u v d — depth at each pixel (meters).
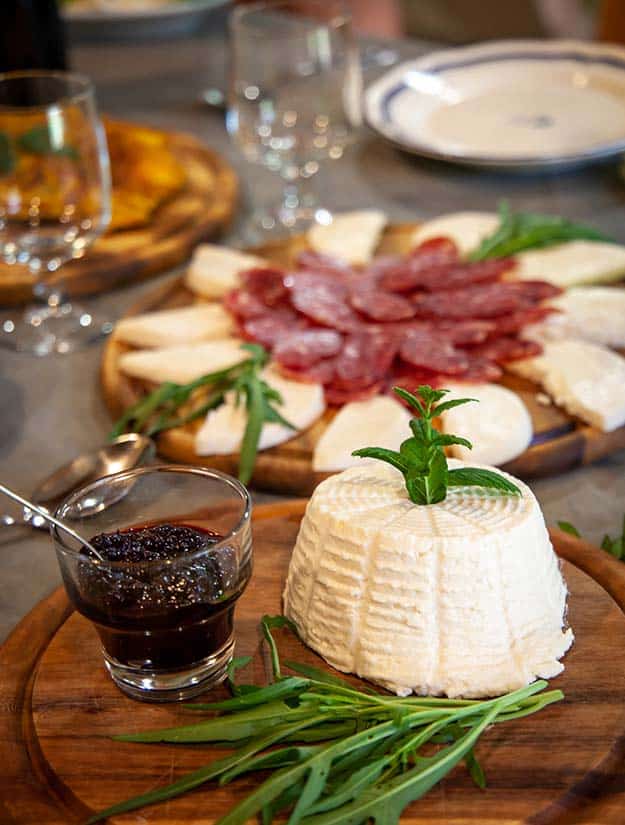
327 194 2.25
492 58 2.50
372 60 2.88
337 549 1.01
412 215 2.13
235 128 2.09
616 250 1.83
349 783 0.85
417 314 1.63
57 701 1.00
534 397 1.49
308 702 0.93
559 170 2.14
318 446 1.37
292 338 1.57
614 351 1.63
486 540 0.97
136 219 2.03
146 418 1.48
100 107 2.75
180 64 3.01
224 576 0.98
